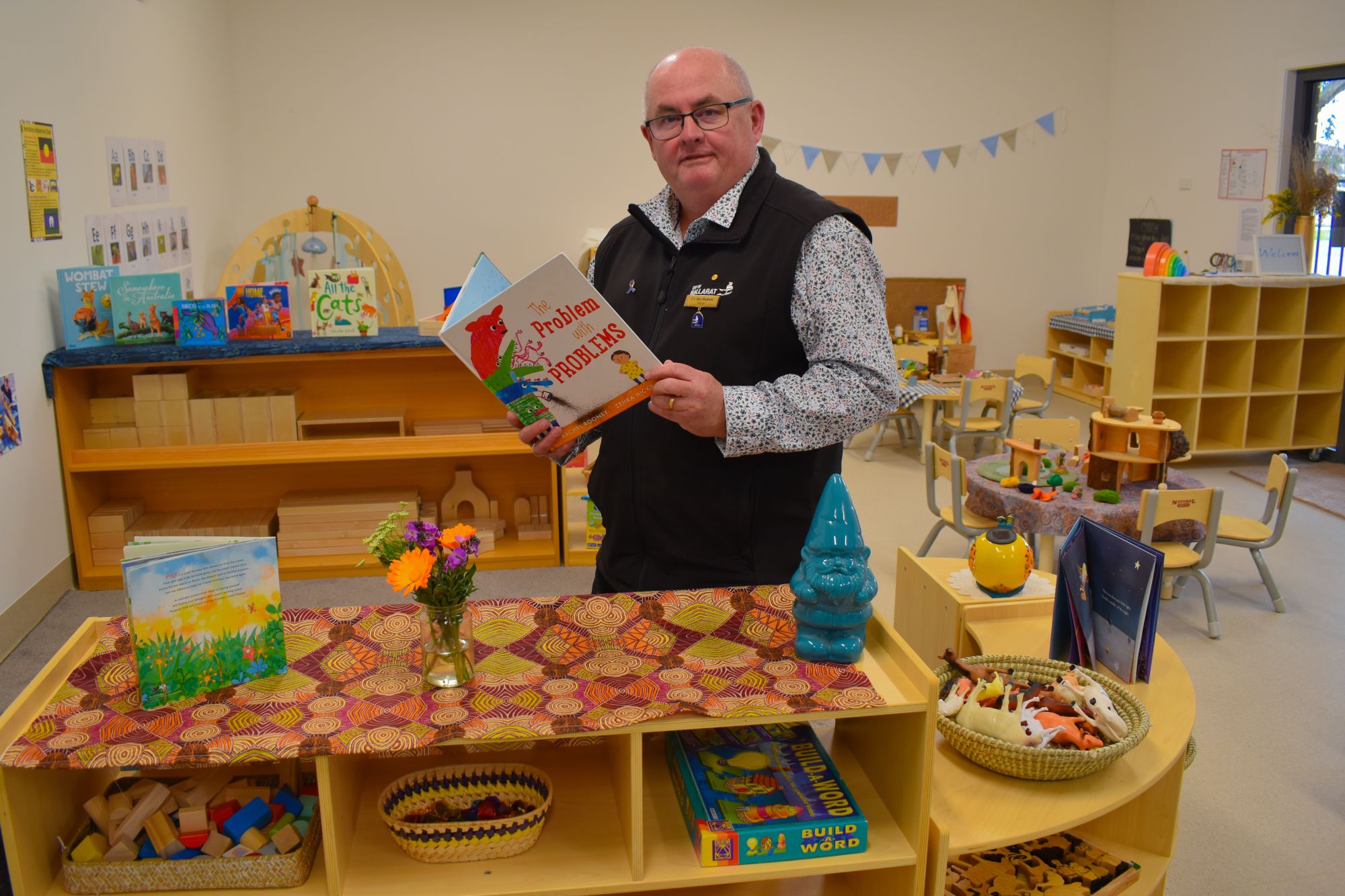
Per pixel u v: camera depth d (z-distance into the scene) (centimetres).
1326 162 664
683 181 195
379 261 584
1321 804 289
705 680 171
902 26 805
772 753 188
